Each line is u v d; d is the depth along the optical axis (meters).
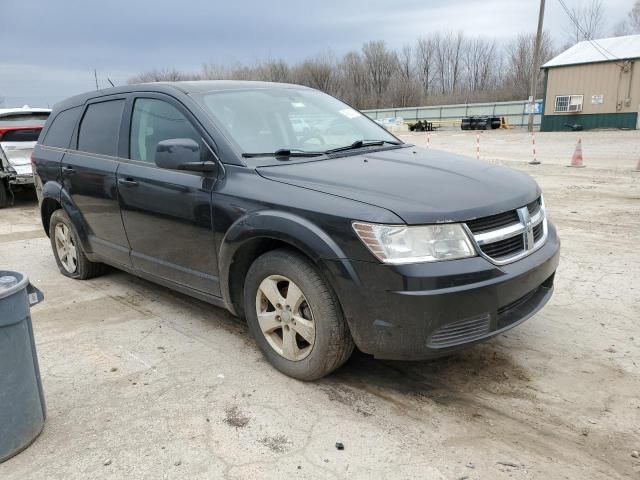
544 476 2.42
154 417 2.91
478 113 46.97
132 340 3.91
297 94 4.40
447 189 2.97
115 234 4.43
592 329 3.90
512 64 68.50
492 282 2.75
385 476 2.42
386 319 2.72
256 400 3.06
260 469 2.48
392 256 2.66
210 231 3.46
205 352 3.68
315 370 3.10
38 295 2.70
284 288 3.27
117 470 2.50
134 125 4.22
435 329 2.68
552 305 4.36
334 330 2.96
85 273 5.25
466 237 2.74
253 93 4.11
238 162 3.40
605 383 3.18
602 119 31.44
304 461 2.53
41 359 3.64
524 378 3.26
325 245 2.82
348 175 3.14
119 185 4.19
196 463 2.54
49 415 2.97
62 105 5.36
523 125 42.91
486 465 2.49
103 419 2.91
